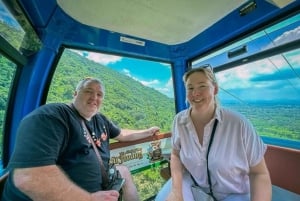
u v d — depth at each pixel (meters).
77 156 1.48
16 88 1.97
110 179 1.71
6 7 1.37
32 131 1.18
